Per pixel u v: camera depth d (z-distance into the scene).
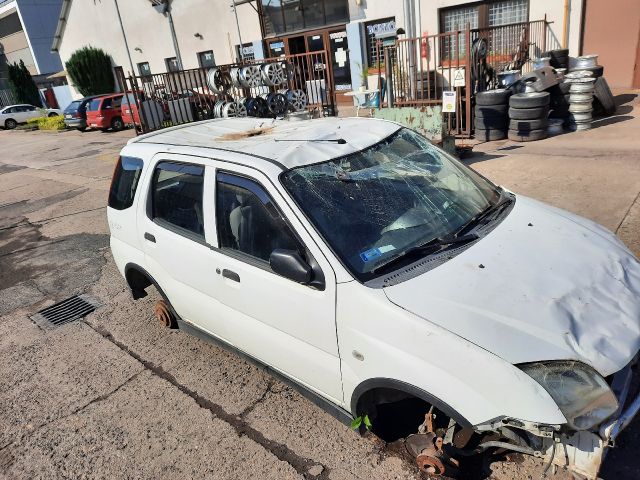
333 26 15.57
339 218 2.81
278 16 16.97
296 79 12.65
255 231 3.00
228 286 3.21
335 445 3.04
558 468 2.60
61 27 27.12
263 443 3.15
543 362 2.11
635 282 2.60
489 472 2.68
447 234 2.90
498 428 2.25
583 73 9.26
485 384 2.12
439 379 2.22
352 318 2.51
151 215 3.85
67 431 3.53
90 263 6.66
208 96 13.62
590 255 2.73
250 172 2.99
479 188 3.43
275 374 3.26
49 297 5.80
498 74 10.24
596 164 7.15
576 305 2.35
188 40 20.48
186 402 3.65
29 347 4.75
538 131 8.95
